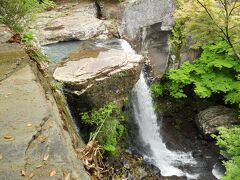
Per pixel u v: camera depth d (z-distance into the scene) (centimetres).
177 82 899
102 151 604
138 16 880
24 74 399
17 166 251
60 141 279
